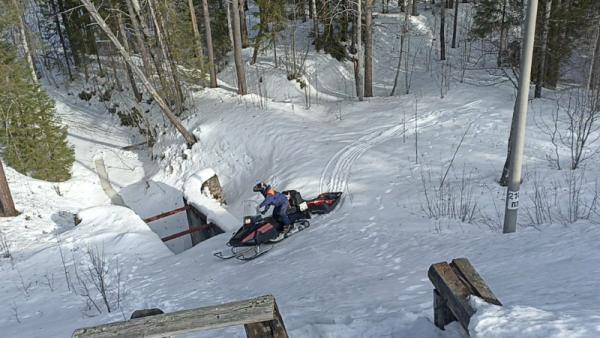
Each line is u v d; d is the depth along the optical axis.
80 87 28.55
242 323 2.91
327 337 3.86
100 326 2.95
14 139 17.70
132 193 18.70
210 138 18.39
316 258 8.45
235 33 20.28
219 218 12.71
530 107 16.53
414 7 32.41
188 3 21.53
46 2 27.00
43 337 6.33
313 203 11.27
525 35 6.73
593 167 11.14
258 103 19.95
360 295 5.71
